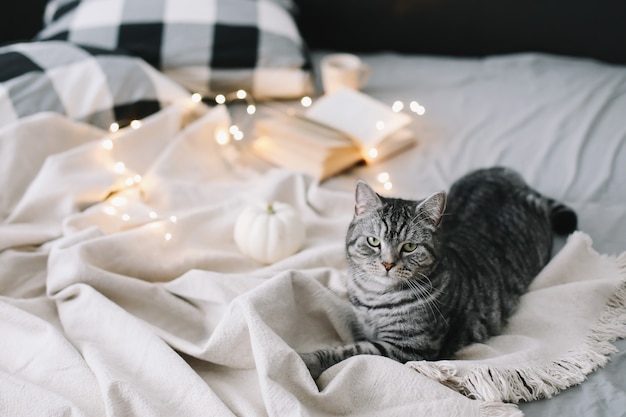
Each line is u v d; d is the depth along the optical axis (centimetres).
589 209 167
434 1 260
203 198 171
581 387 116
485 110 217
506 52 269
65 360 116
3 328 124
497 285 137
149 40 206
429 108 219
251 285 135
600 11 253
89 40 205
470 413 106
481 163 189
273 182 171
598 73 240
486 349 125
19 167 166
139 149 182
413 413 107
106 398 106
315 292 132
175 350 124
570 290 136
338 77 215
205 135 188
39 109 177
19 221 156
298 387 111
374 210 131
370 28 269
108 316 125
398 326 129
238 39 211
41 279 143
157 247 147
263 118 207
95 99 183
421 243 128
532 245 149
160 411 106
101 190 162
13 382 111
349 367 114
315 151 181
